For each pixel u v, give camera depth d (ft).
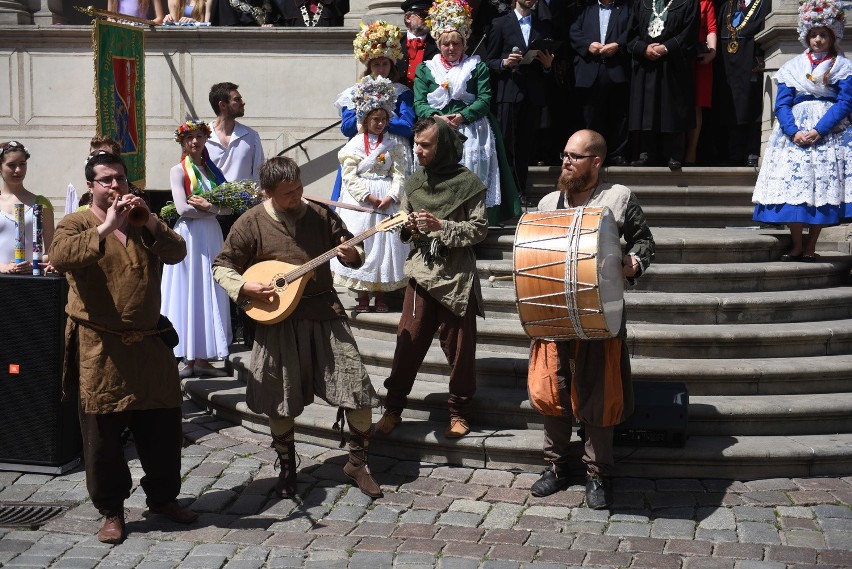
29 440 17.85
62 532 15.55
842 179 22.22
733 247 22.77
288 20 29.73
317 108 29.25
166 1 32.68
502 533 15.19
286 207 16.49
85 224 14.97
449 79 23.61
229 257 16.63
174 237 15.38
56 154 29.94
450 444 17.74
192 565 14.28
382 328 21.93
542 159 29.32
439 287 17.20
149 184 29.84
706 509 15.85
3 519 15.96
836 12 22.13
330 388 16.46
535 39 25.80
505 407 18.30
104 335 15.06
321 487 17.10
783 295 21.25
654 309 20.54
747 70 28.04
